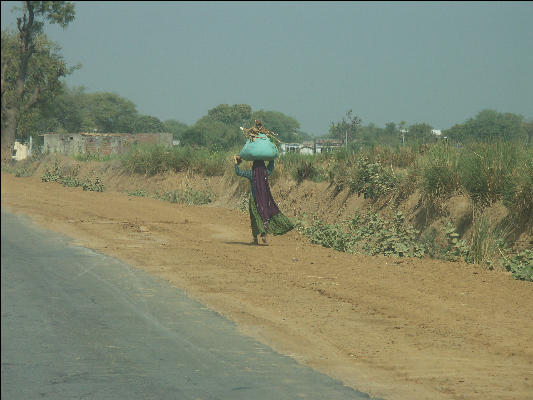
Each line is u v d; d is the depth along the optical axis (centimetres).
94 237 3281
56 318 1545
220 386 1153
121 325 1542
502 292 2067
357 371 1293
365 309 1844
